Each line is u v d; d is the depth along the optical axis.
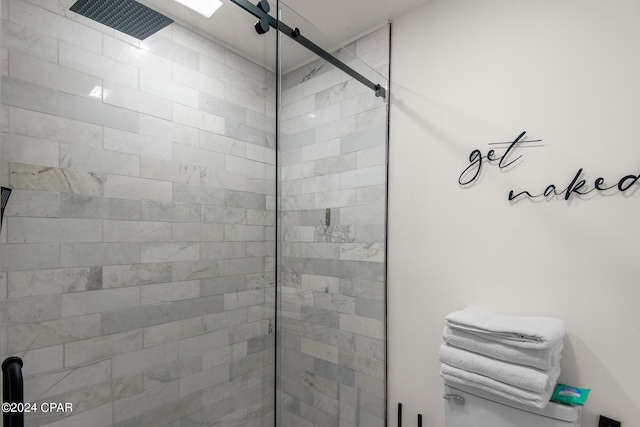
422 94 1.61
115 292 1.01
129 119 1.05
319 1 1.59
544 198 1.27
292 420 1.49
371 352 1.67
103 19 0.99
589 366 1.17
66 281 0.91
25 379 0.83
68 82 0.92
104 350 0.99
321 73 1.55
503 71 1.38
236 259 1.34
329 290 1.59
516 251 1.33
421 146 1.61
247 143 1.37
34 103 0.85
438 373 1.53
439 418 1.52
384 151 1.72
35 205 0.85
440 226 1.54
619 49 1.14
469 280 1.45
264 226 1.43
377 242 1.70
